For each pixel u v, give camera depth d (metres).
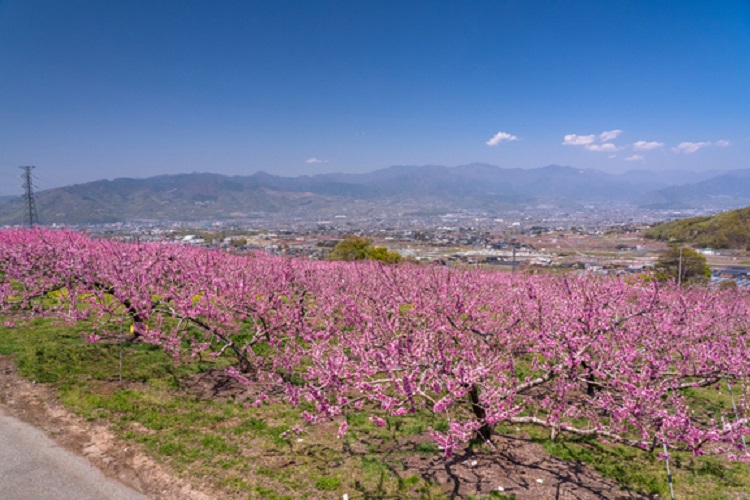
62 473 6.06
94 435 7.05
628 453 7.30
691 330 9.00
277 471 6.28
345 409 8.27
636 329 8.70
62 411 7.77
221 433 7.29
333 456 6.74
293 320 10.53
